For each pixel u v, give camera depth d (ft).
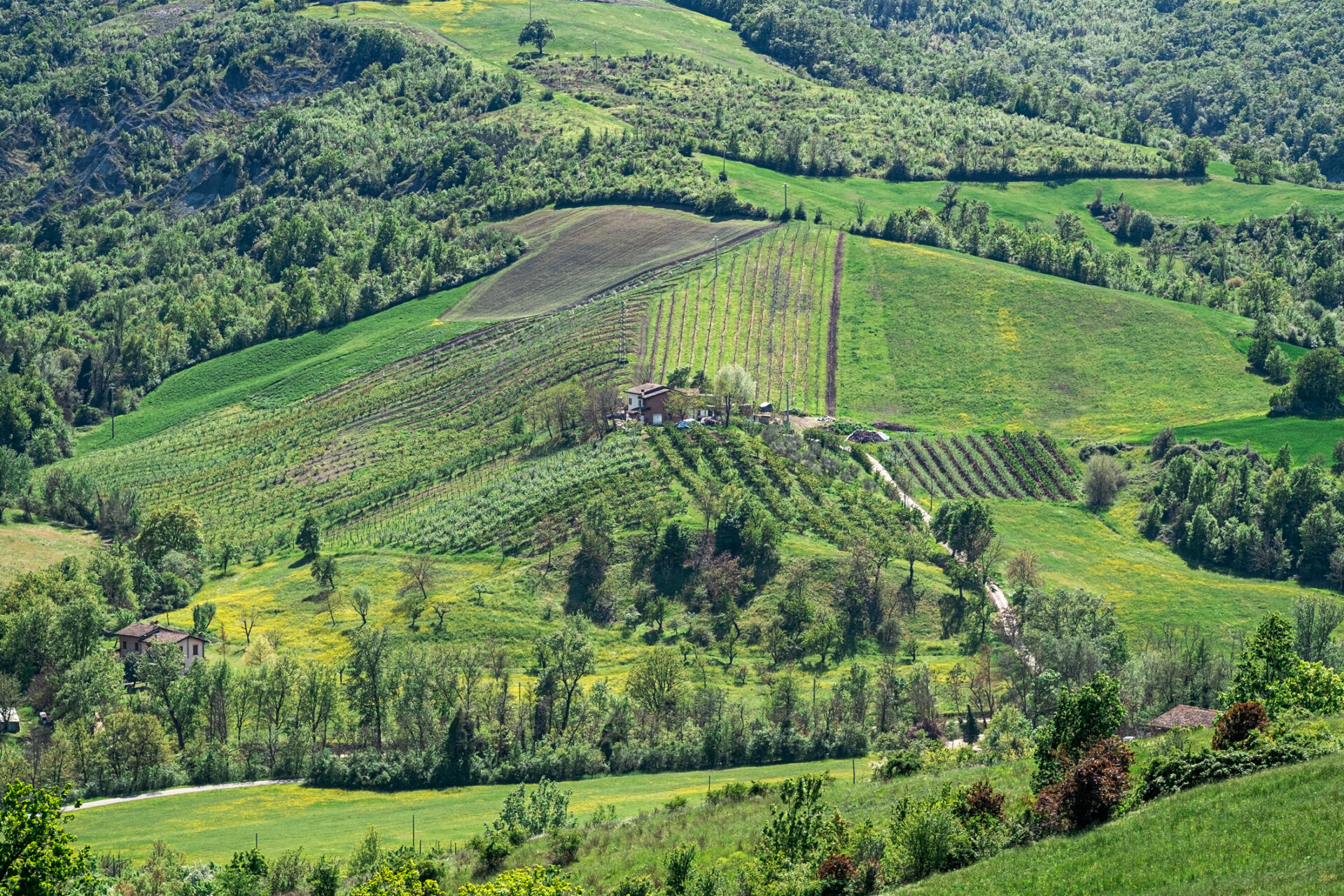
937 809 239.09
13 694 519.60
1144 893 193.26
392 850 350.02
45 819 198.59
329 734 491.72
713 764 449.48
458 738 458.50
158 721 470.80
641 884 257.14
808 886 234.79
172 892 316.40
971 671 528.22
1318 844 190.60
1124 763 241.96
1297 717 298.76
